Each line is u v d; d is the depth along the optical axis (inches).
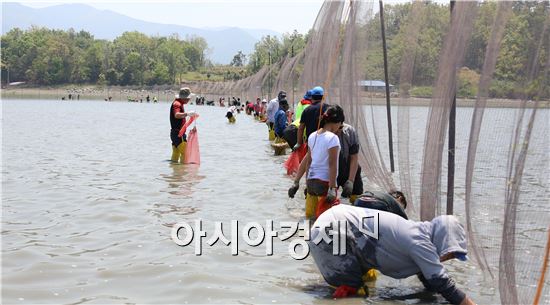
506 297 210.7
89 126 1328.7
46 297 227.0
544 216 228.2
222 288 240.4
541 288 205.0
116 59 7155.5
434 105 268.5
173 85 6353.3
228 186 471.8
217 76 7534.5
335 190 321.4
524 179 221.6
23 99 4675.2
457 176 466.3
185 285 242.7
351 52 405.1
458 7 254.5
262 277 255.8
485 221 243.6
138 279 249.1
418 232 228.5
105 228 331.0
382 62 416.5
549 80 212.4
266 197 422.9
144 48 7647.6
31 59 7071.9
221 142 909.2
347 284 236.1
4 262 267.0
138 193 437.7
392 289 245.3
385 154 446.6
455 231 228.1
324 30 501.0
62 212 370.0
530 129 213.9
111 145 848.3
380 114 434.9
